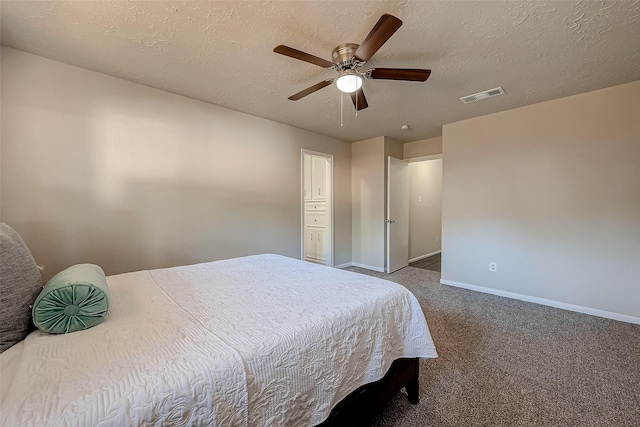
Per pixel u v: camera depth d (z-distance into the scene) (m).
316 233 5.18
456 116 3.47
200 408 0.73
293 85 2.57
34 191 2.08
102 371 0.76
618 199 2.64
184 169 2.85
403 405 1.53
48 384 0.70
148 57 2.09
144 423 0.65
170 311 1.21
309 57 1.75
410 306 1.53
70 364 0.79
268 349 0.91
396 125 3.86
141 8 1.56
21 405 0.62
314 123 3.76
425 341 1.53
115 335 0.97
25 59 2.03
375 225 4.66
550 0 1.51
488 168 3.43
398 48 1.98
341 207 4.79
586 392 1.61
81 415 0.61
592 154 2.76
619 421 1.39
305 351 0.99
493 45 1.94
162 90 2.67
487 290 3.47
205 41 1.89
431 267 4.95
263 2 1.52
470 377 1.77
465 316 2.74
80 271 1.23
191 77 2.42
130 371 0.76
